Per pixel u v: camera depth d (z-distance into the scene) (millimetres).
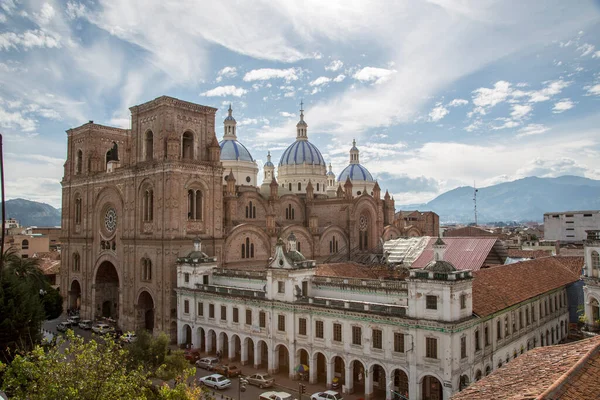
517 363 28484
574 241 151125
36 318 55281
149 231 78500
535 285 62469
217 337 66875
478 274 56906
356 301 54594
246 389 54375
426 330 45969
